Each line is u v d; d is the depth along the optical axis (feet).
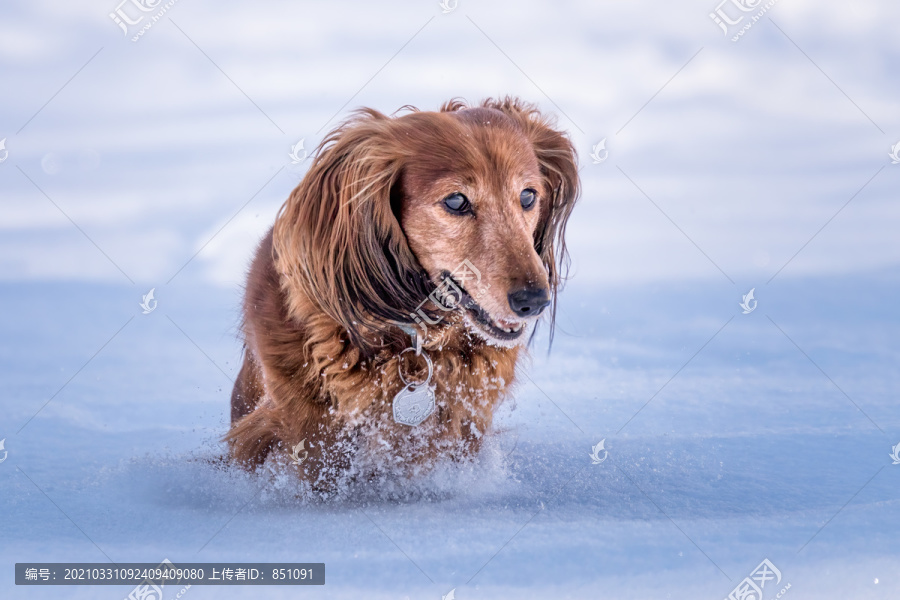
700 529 9.37
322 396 12.40
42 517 10.84
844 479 12.65
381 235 12.00
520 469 13.61
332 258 12.17
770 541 8.75
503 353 13.07
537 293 11.09
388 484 12.66
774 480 12.63
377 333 12.28
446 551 8.69
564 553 8.50
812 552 8.32
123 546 9.18
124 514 11.03
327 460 12.46
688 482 12.63
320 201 12.43
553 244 14.21
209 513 11.25
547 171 13.74
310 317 12.37
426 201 11.69
